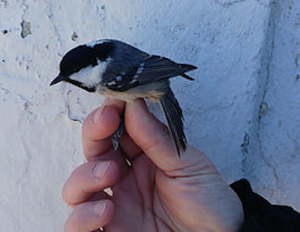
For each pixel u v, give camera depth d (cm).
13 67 41
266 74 45
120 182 40
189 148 37
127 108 37
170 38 42
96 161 37
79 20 42
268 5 43
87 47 40
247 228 36
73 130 42
